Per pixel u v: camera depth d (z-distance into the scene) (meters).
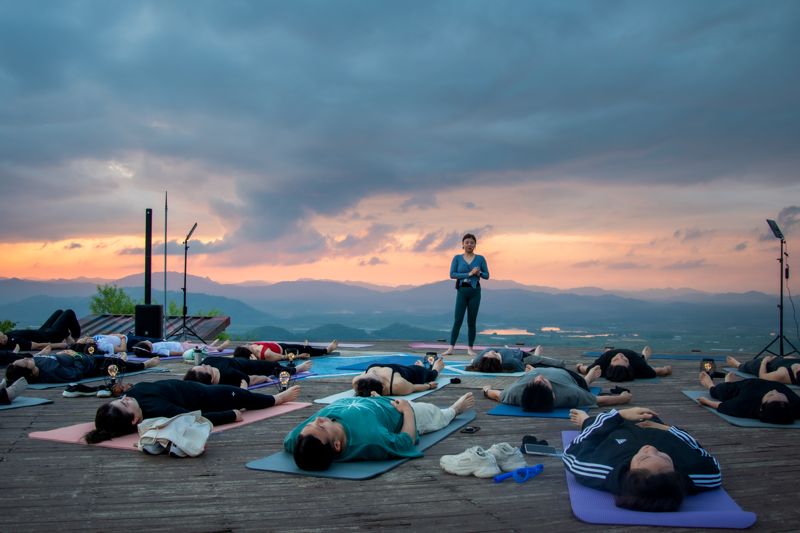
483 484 3.62
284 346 10.20
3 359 8.34
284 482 3.64
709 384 6.87
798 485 3.61
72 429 4.95
